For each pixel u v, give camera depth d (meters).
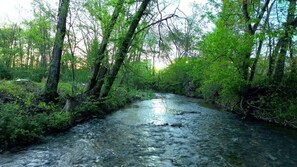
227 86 22.44
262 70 23.58
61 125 13.63
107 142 12.44
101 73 19.39
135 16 17.78
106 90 19.69
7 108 11.27
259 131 16.30
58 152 10.46
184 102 31.27
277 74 21.16
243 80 20.69
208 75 26.52
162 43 17.30
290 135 15.48
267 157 11.32
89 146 11.59
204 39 22.78
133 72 21.14
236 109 23.17
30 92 16.66
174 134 14.83
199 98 37.91
